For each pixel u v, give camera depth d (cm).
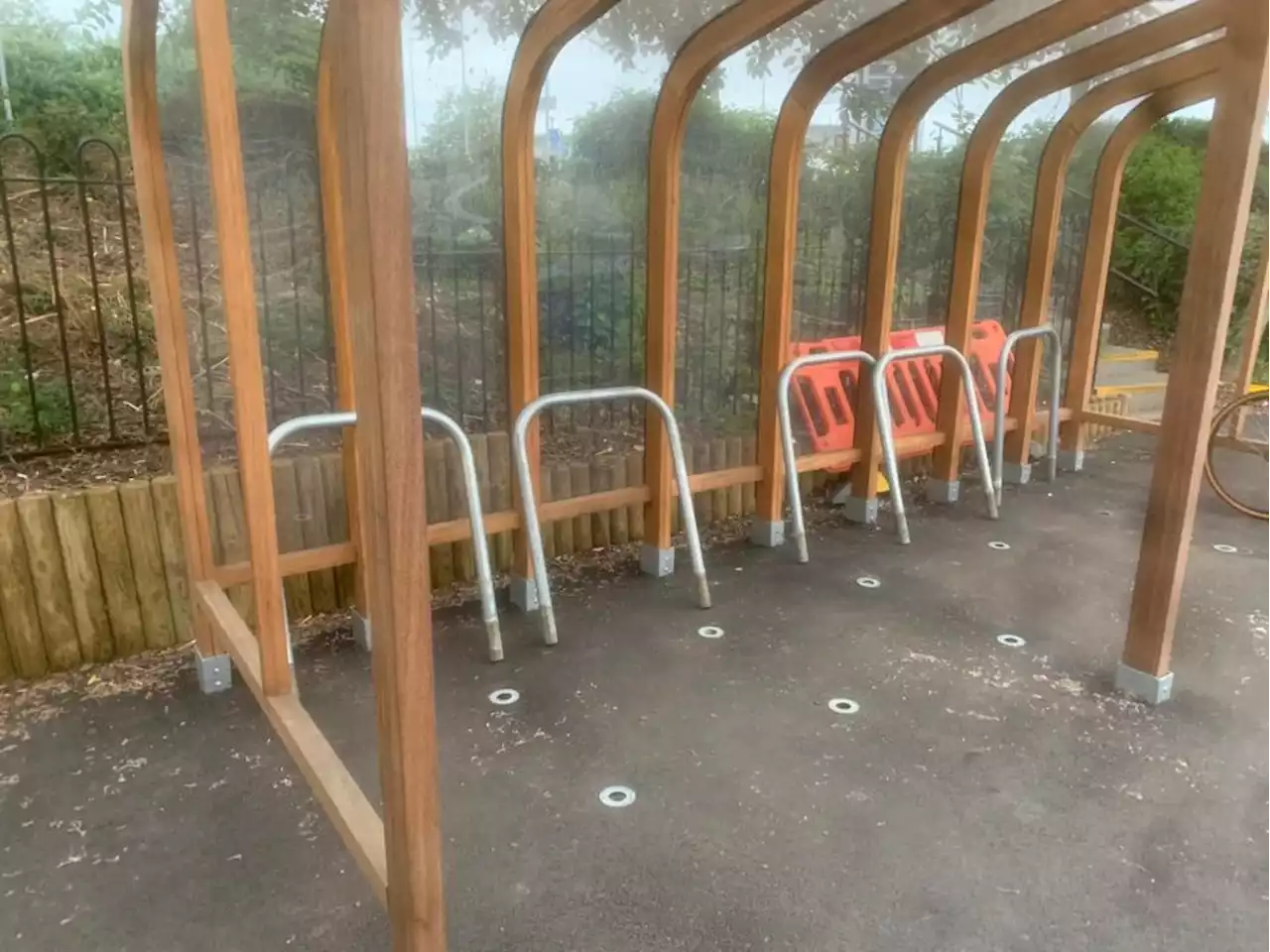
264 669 207
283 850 199
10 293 356
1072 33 330
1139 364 633
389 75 102
